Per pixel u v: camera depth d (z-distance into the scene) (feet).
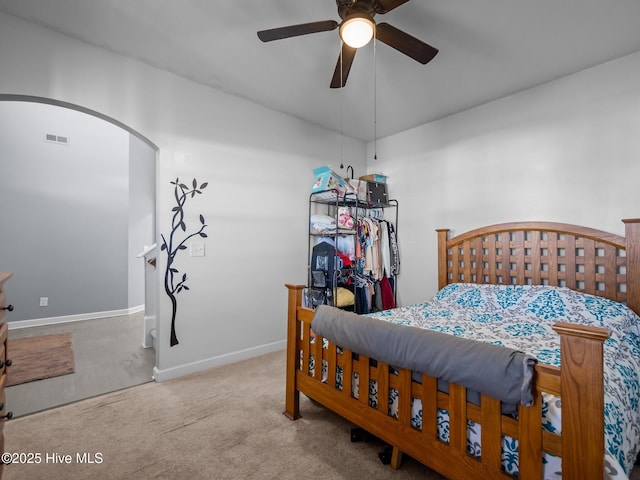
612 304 6.72
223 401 7.00
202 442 5.56
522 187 8.87
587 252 7.66
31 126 13.60
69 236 14.29
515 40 6.72
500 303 7.95
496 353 3.59
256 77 8.37
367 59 7.44
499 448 3.59
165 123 8.11
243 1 5.69
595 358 2.92
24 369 8.61
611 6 5.72
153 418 6.30
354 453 5.30
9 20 6.12
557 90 8.29
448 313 7.69
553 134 8.34
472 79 8.32
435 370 3.96
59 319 13.96
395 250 11.84
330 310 5.63
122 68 7.45
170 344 8.18
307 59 7.52
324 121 11.21
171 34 6.66
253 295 9.78
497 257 9.24
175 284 8.29
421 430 4.36
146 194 17.11
